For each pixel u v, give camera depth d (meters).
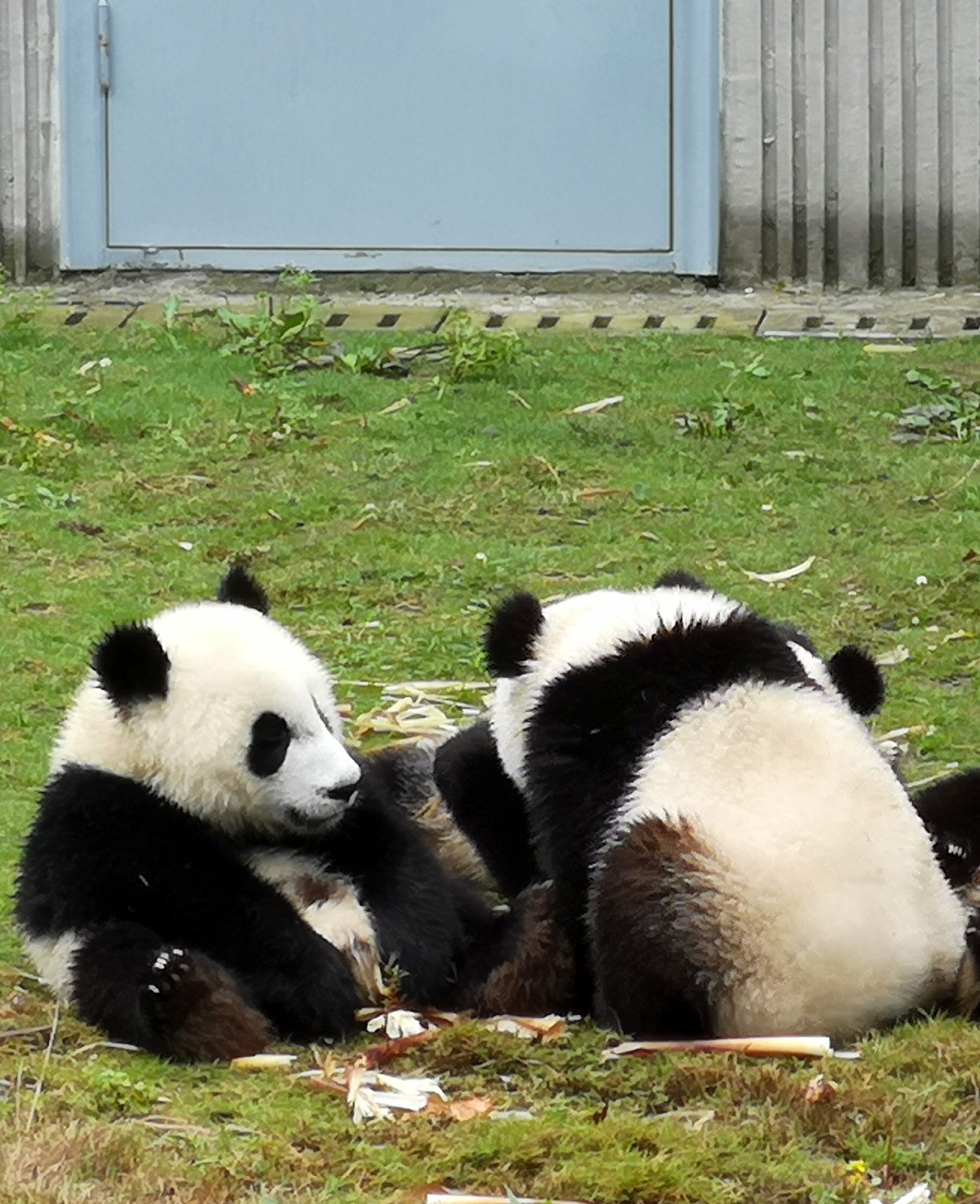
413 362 26.17
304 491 21.91
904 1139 9.37
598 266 29.34
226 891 11.01
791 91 28.84
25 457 22.59
